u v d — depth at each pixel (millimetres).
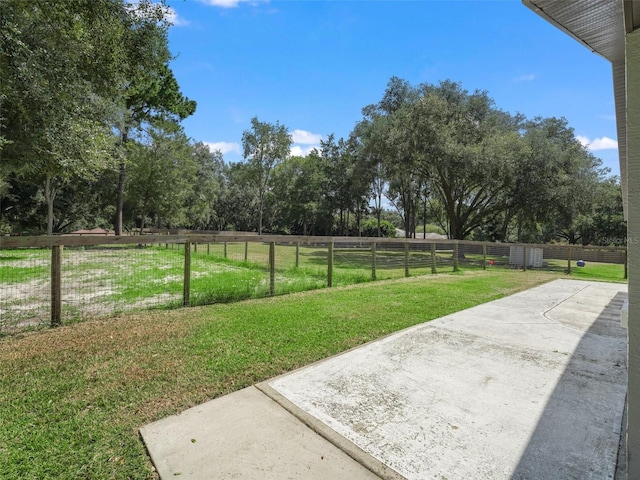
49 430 1880
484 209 21109
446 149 16688
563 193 16500
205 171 35969
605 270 12922
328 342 3389
